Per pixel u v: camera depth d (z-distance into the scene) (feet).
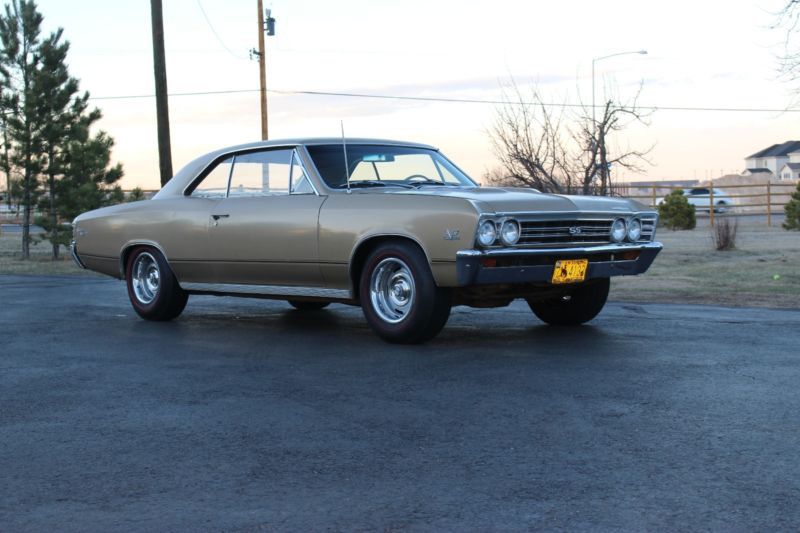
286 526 9.85
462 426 13.89
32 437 13.67
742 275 41.88
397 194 21.33
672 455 12.25
